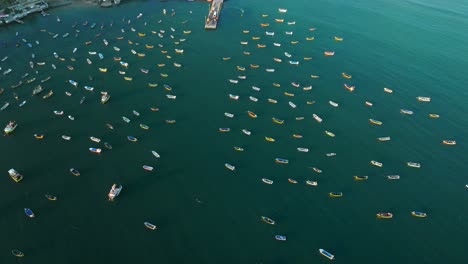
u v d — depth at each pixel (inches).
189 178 3796.8
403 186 3782.0
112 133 4271.7
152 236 3262.8
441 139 4362.7
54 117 4448.8
